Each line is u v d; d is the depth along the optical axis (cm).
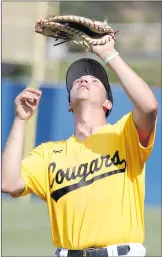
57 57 4934
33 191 1110
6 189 1092
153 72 5731
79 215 1054
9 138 1097
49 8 4191
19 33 4347
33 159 1112
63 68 4953
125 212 1051
